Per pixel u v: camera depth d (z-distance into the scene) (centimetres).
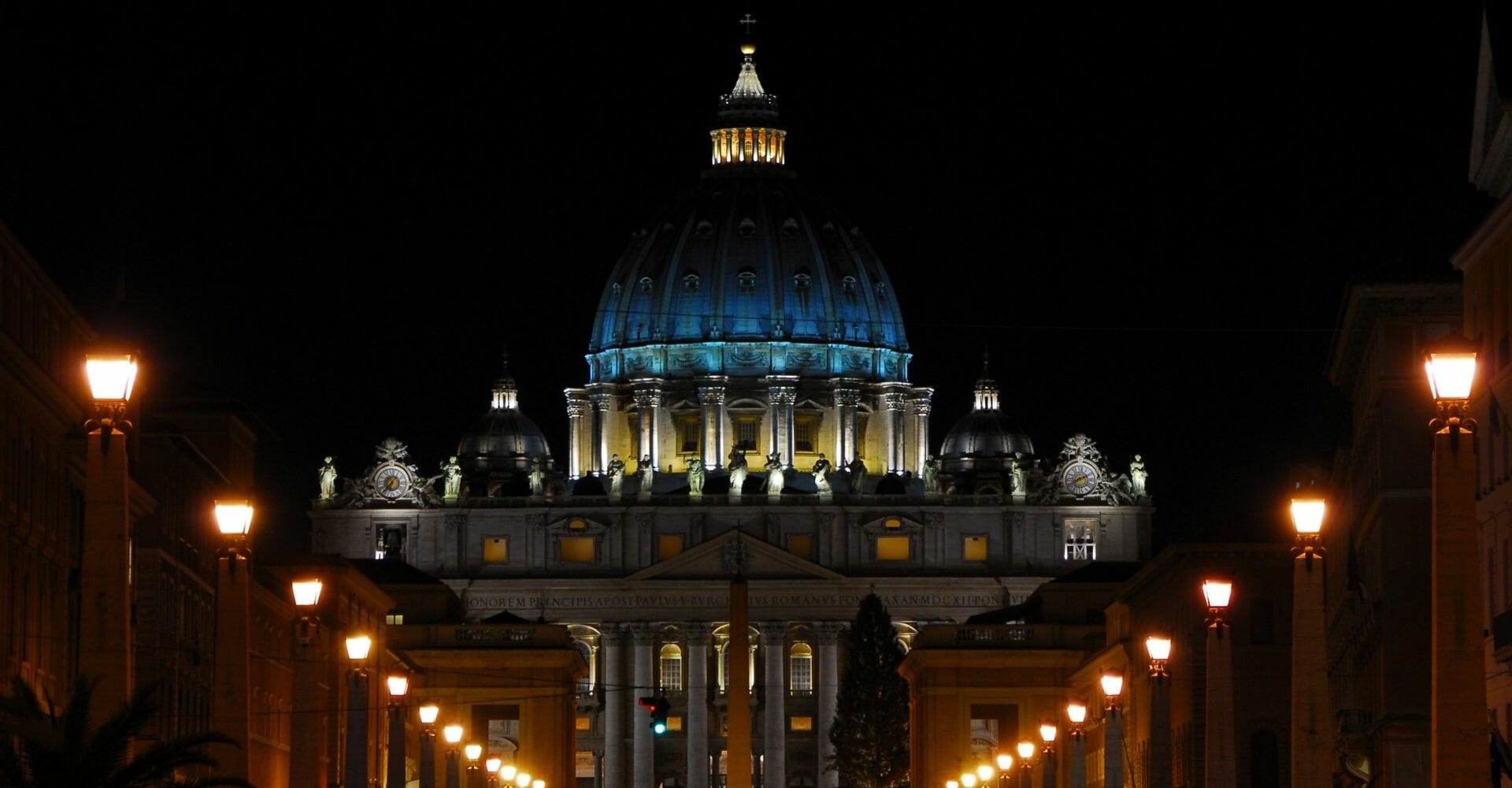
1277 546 17438
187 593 15238
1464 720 5731
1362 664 14062
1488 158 10519
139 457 14212
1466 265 10675
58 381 11456
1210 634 8775
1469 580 5762
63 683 11694
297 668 11231
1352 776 13762
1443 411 5819
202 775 12150
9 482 10538
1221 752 8725
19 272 10581
